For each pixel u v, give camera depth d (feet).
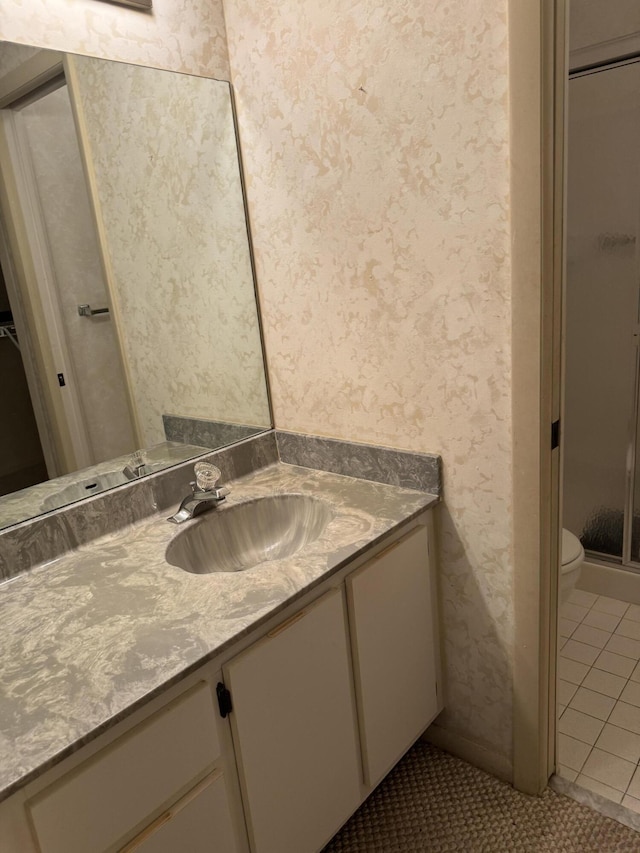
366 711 4.52
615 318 7.15
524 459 4.38
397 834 4.93
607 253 7.05
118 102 4.68
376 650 4.53
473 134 4.08
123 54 4.66
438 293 4.54
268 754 3.73
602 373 7.39
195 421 5.45
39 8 4.19
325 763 4.21
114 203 4.77
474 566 4.95
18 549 4.19
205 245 5.34
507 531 4.67
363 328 5.06
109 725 2.75
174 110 5.00
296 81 4.87
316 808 4.17
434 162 4.30
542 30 3.59
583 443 7.74
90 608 3.67
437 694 5.41
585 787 5.21
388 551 4.50
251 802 3.66
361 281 4.95
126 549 4.48
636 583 7.63
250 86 5.22
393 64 4.31
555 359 4.28
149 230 4.95
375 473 5.30
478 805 5.12
